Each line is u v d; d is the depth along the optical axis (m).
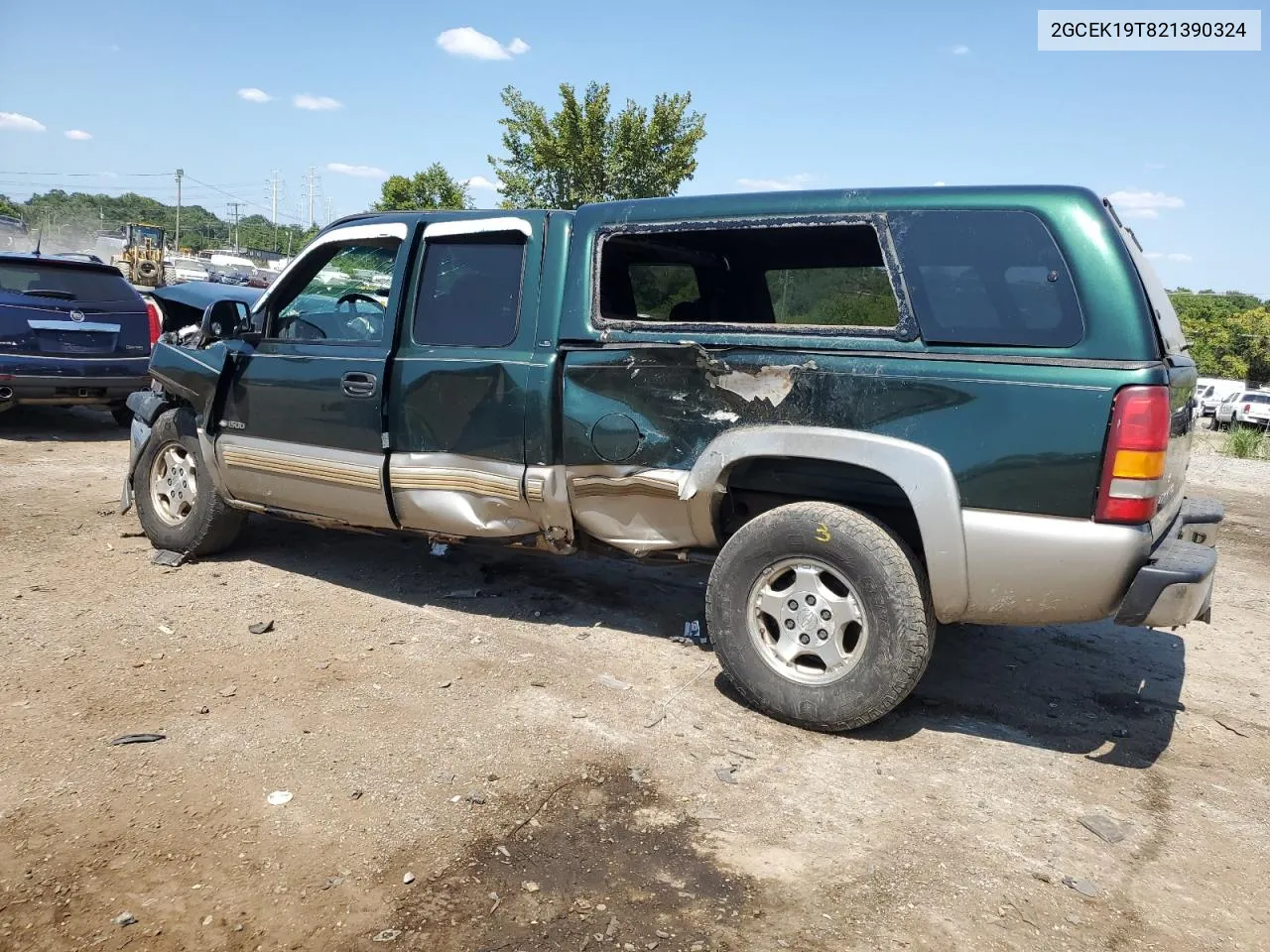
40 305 8.93
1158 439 3.15
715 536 4.09
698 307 5.07
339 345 4.80
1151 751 3.83
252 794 3.12
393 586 5.35
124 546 5.83
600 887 2.72
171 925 2.48
